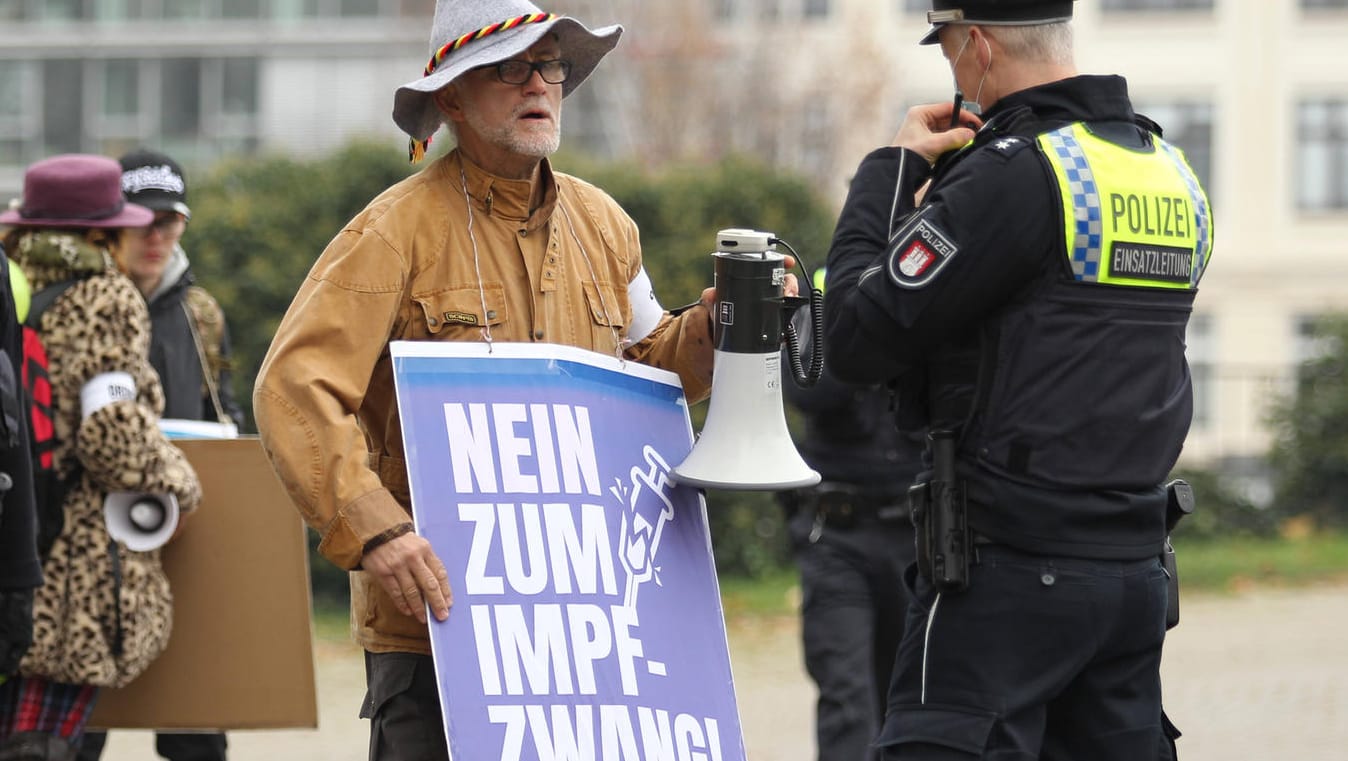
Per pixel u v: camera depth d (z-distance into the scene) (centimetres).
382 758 1093
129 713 1573
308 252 3697
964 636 1084
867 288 1091
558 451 1082
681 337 1175
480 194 1115
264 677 1575
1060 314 1072
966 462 1092
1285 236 9400
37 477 1445
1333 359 5191
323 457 1034
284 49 8800
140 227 1582
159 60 8875
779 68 8781
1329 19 9331
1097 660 1105
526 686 1030
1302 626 3378
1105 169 1083
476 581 1039
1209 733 2362
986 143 1098
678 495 1127
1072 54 1143
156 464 1466
